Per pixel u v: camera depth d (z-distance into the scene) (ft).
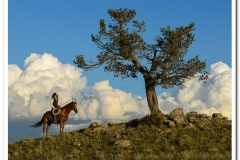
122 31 105.29
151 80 105.70
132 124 100.12
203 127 94.12
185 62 106.22
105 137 90.22
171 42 104.22
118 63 108.47
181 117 99.14
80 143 85.56
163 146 80.94
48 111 96.27
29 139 92.53
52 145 85.56
